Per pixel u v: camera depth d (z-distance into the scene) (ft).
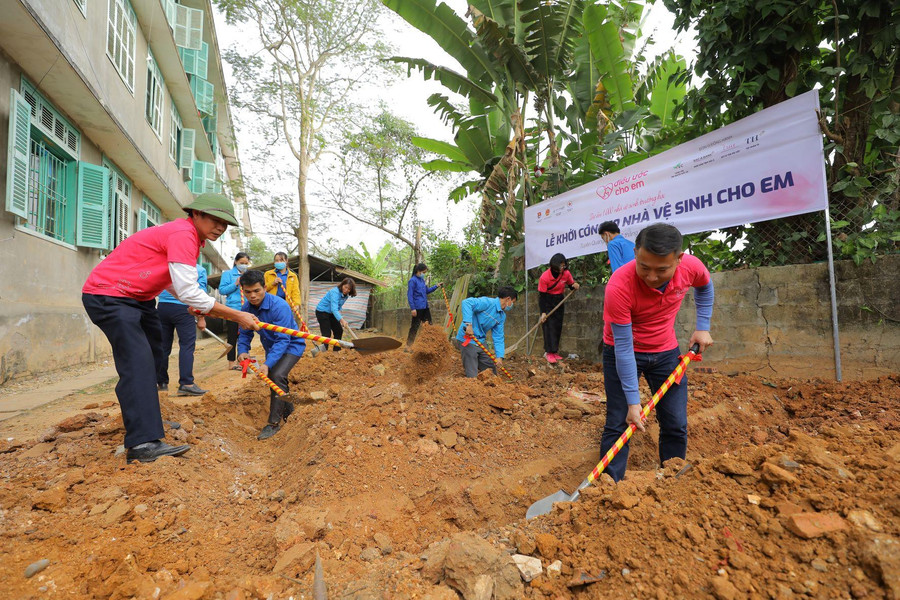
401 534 9.15
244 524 8.98
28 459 10.73
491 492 10.64
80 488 8.95
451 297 36.50
